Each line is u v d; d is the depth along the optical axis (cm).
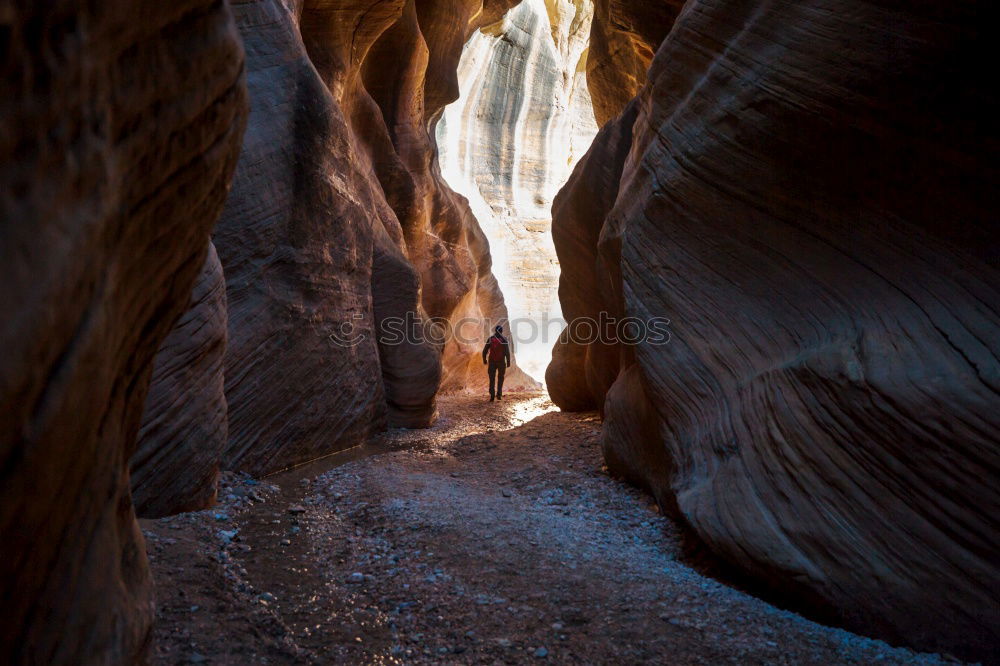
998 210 355
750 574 416
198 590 352
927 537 346
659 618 361
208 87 142
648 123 666
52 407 90
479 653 324
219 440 522
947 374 352
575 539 505
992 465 326
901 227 400
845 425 388
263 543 464
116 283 118
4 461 80
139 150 117
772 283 493
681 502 494
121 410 150
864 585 361
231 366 630
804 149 443
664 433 577
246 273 668
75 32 90
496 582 410
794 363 437
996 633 318
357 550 469
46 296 84
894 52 378
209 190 161
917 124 377
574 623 357
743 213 503
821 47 422
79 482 116
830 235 443
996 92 342
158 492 462
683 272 566
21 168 79
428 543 478
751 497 434
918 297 389
